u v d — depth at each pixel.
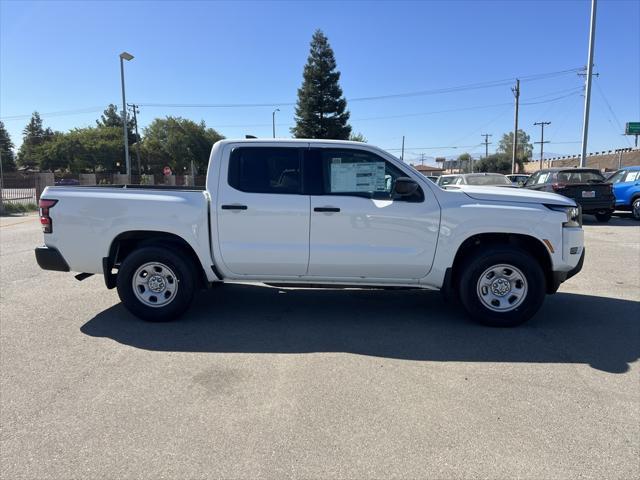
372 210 5.12
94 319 5.49
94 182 32.97
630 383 3.86
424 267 5.20
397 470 2.74
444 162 90.69
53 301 6.25
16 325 5.27
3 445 2.98
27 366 4.16
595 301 6.31
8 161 104.38
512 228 5.05
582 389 3.75
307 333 5.05
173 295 5.31
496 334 5.02
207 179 5.27
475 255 5.15
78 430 3.14
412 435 3.10
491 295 5.20
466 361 4.31
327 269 5.26
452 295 5.88
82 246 5.32
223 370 4.09
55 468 2.76
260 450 2.93
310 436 3.08
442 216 5.11
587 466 2.78
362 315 5.70
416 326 5.29
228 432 3.12
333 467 2.77
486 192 5.29
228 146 5.29
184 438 3.05
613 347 4.66
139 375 3.99
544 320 5.51
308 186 5.20
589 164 74.38
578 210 5.27
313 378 3.94
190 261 5.32
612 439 3.05
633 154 68.25
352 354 4.47
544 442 3.02
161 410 3.40
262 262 5.25
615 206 15.66
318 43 55.50
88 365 4.19
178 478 2.67
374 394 3.66
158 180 51.41
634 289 6.96
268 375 4.00
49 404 3.49
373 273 5.25
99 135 83.62
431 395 3.65
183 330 5.13
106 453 2.89
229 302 6.24
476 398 3.60
